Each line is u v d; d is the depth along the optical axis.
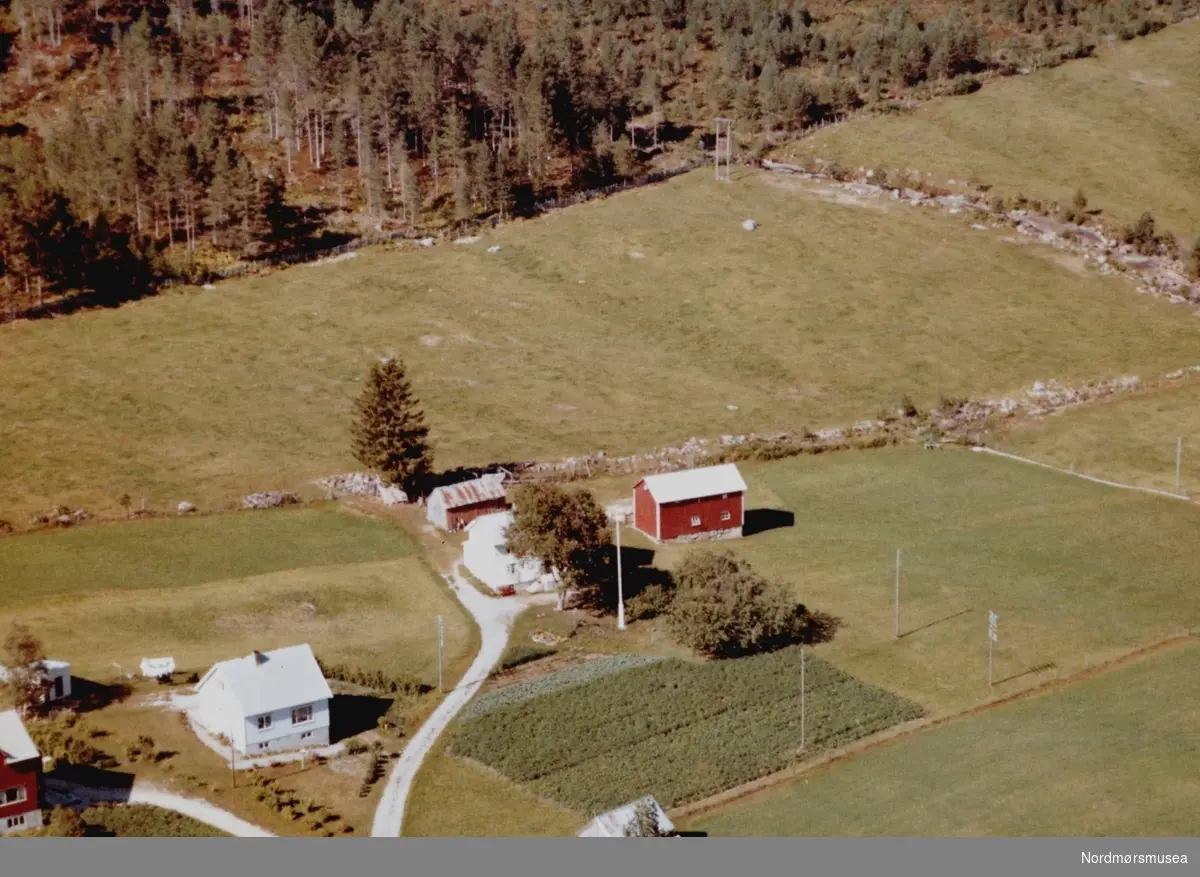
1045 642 94.44
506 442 131.62
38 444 129.62
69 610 98.44
